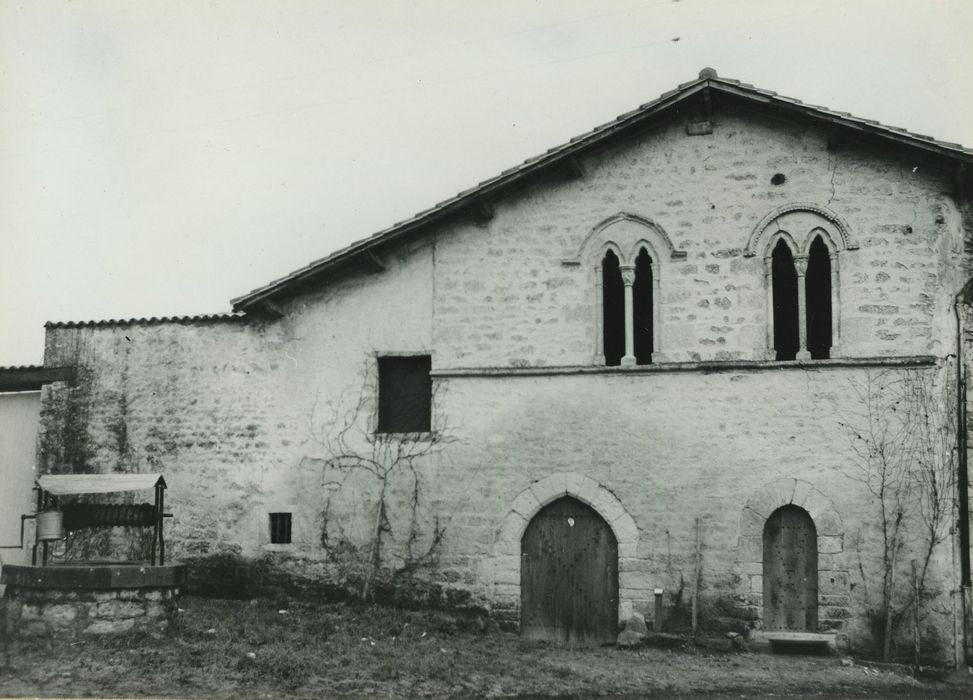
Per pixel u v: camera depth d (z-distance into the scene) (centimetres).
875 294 1576
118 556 1812
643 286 1684
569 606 1641
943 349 1555
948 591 1512
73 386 1870
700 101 1650
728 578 1577
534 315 1703
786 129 1634
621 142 1695
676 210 1661
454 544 1689
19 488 1875
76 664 1239
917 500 1530
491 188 1697
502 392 1702
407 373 1778
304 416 1783
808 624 1557
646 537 1616
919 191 1580
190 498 1805
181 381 1836
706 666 1449
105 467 1841
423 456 1720
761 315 1614
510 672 1352
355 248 1739
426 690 1247
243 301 1772
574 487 1652
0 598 1391
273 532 1784
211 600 1730
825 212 1603
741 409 1603
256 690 1197
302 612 1642
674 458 1619
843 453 1561
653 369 1641
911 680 1422
